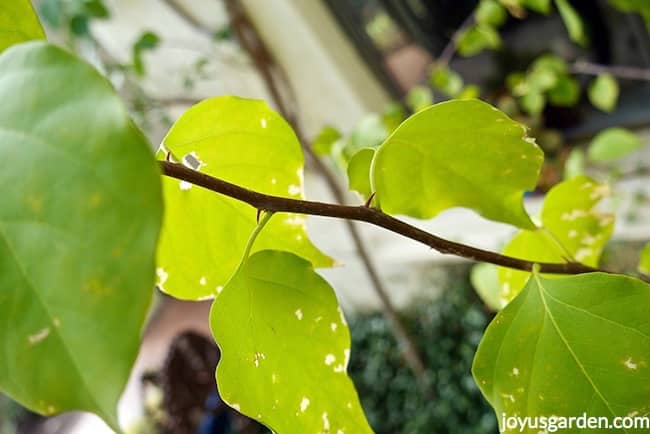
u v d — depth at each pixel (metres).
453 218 0.98
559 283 0.24
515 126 0.25
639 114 0.80
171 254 0.27
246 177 0.28
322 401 0.25
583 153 0.84
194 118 0.26
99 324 0.16
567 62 0.81
